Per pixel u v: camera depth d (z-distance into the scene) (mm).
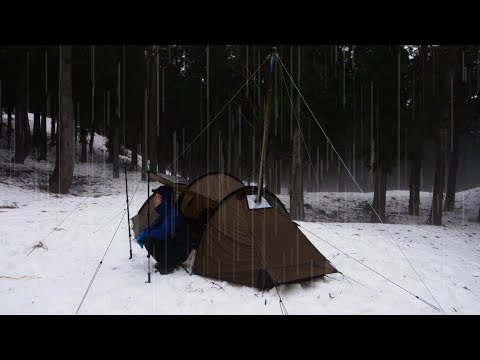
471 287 7379
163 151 30516
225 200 6980
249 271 6359
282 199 23453
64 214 11852
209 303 5656
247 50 17109
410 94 18234
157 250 6723
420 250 10172
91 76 22125
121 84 24641
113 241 8891
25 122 25812
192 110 29375
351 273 7453
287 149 17844
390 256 9031
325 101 15625
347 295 6281
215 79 25281
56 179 18156
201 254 6789
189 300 5711
